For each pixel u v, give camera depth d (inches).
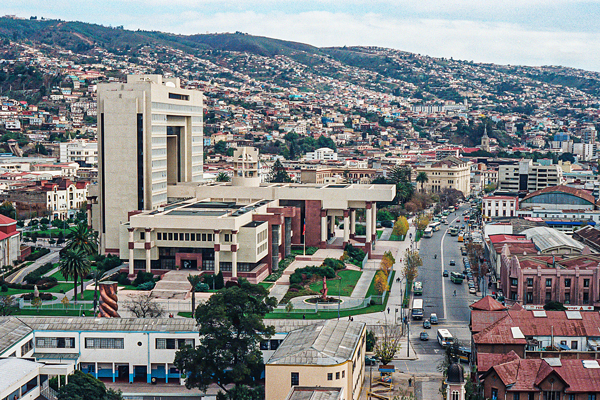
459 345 7647.6
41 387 5807.1
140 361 6899.6
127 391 6692.9
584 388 5816.9
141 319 7057.1
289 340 6461.6
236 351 6378.0
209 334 6368.1
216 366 6318.9
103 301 7706.7
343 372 5767.7
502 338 6801.2
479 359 6328.7
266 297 7106.3
